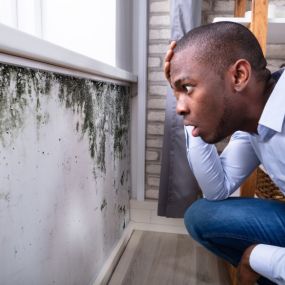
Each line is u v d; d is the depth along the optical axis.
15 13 0.95
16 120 0.58
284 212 0.80
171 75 0.65
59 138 0.75
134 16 1.48
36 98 0.65
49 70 0.69
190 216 0.93
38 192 0.66
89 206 0.97
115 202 1.29
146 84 1.53
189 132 0.87
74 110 0.83
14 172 0.58
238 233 0.81
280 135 0.65
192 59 0.60
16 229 0.59
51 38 1.20
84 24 1.21
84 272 0.95
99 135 1.05
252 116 0.67
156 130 1.57
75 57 0.76
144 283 1.14
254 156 0.90
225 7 1.44
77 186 0.87
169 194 1.33
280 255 0.63
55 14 1.19
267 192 1.01
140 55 1.49
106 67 1.01
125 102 1.43
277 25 0.95
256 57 0.62
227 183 0.89
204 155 0.85
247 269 0.70
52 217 0.73
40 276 0.69
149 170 1.61
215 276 1.18
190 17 1.19
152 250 1.37
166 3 1.46
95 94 0.99
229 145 0.95
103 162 1.10
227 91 0.61
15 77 0.57
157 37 1.50
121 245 1.33
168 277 1.17
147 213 1.58
